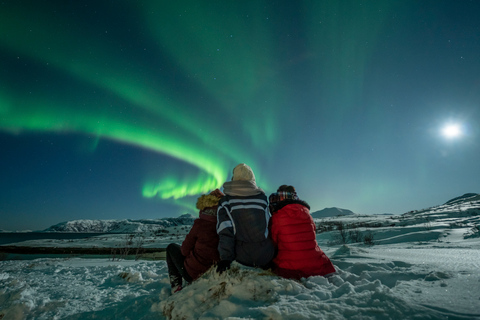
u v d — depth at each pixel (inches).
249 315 60.8
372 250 180.9
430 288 68.1
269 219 97.8
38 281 156.8
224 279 80.9
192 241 103.4
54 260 273.3
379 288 66.6
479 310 52.2
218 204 94.3
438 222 958.4
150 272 169.2
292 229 93.8
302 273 89.3
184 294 84.1
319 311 58.1
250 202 90.7
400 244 504.4
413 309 54.7
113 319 89.7
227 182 95.7
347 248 166.6
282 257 93.3
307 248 92.5
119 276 159.2
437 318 50.4
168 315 81.1
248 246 88.4
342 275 94.8
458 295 61.2
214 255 99.0
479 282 69.8
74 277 169.2
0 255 505.7
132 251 559.2
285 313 57.4
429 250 182.7
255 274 81.4
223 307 67.9
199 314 72.6
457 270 88.1
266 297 70.8
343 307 58.6
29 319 94.6
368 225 1316.4
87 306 106.3
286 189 105.2
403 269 97.5
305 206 100.7
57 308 104.0
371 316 54.3
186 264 101.9
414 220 1218.6
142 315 89.6
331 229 1238.9
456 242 396.2
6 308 99.7
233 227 89.0
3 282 142.9
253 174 99.7
